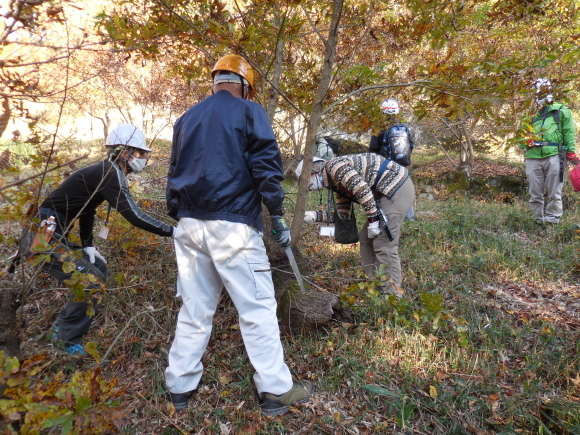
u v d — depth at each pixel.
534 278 4.11
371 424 2.38
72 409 1.52
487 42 4.96
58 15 1.64
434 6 2.65
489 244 4.82
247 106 2.39
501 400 2.54
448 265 4.32
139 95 7.03
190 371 2.45
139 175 6.02
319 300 3.14
